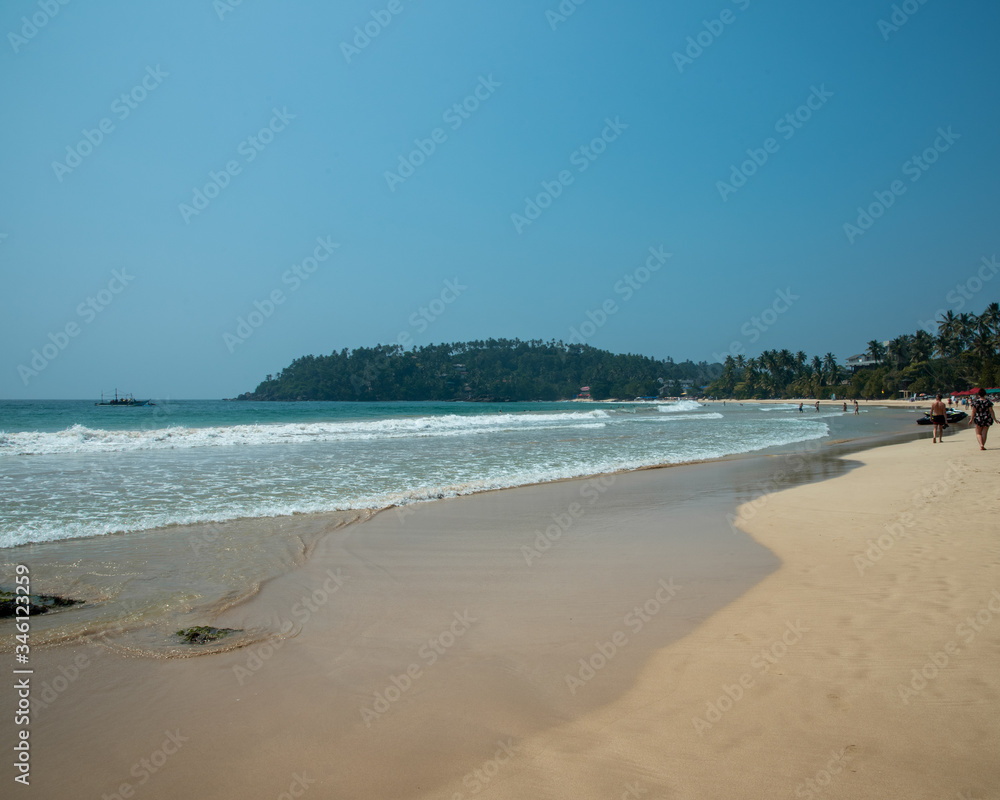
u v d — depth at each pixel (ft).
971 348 316.40
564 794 9.64
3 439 67.92
